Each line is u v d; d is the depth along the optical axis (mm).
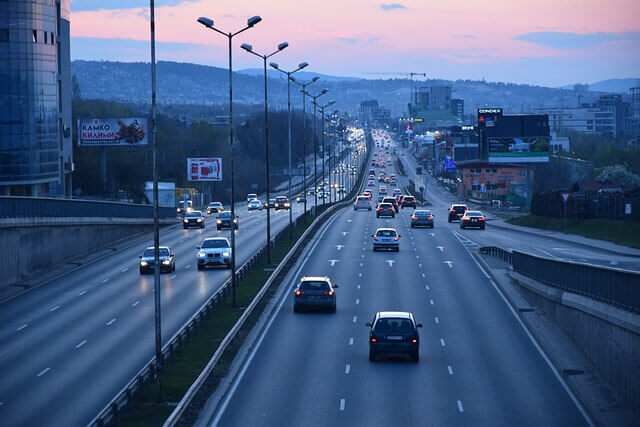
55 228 111312
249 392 48438
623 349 46000
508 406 45062
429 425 41344
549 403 45688
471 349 60719
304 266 107250
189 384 49219
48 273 105625
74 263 113875
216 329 66688
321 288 75438
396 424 41594
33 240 102938
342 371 53688
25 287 94000
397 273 100812
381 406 45125
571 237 142500
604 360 50719
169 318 72625
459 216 179625
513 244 133250
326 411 44156
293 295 85812
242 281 94062
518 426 41094
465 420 42250
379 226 166750
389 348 55594
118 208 144875
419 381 50875
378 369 54188
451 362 56281
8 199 95500
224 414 43781
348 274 100188
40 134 180125
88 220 125562
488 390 48719
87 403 45250
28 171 177875
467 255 118438
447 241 137625
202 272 104250
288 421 42344
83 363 55844
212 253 106812
